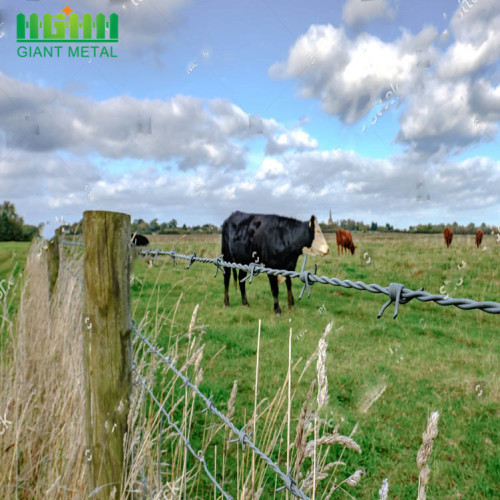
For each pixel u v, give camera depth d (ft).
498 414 12.23
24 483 6.56
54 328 9.66
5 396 7.52
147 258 9.71
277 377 14.29
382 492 2.36
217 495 7.81
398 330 21.22
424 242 45.68
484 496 8.84
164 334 16.78
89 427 5.40
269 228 25.22
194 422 10.91
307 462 9.32
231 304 26.14
